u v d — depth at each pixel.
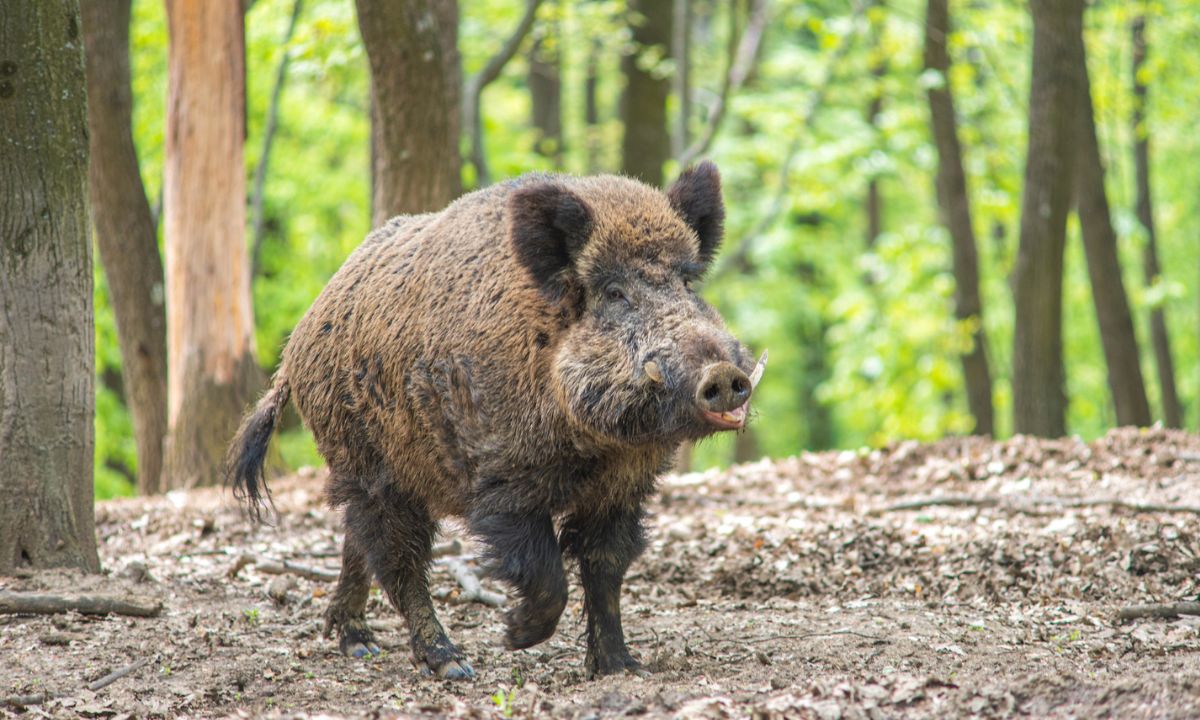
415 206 16.00
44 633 9.37
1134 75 25.70
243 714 7.51
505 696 7.82
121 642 9.36
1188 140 32.62
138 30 26.02
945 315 29.53
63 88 10.72
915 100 28.75
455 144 18.58
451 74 18.61
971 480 15.21
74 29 10.80
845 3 32.81
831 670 8.15
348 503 9.29
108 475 26.52
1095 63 27.02
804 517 13.70
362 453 9.16
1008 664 8.17
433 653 8.80
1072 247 35.66
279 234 32.16
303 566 11.96
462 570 11.56
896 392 30.12
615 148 34.47
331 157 31.95
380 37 15.34
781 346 42.09
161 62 26.66
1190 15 26.27
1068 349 37.19
